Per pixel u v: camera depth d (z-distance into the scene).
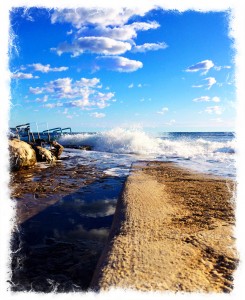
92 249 5.25
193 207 6.47
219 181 9.72
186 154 20.52
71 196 8.88
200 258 4.00
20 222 6.57
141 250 4.23
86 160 17.70
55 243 5.49
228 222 5.44
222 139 41.94
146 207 6.43
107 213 7.25
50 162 16.27
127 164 15.66
